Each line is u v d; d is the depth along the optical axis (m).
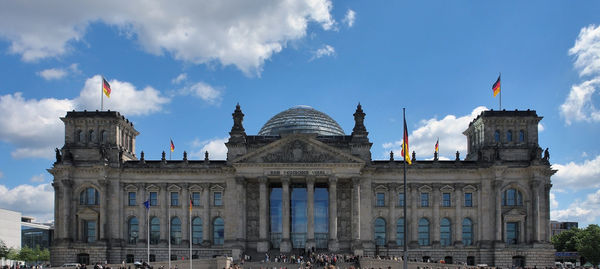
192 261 119.81
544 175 141.25
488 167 142.12
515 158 145.75
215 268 118.00
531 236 139.88
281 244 135.75
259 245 136.12
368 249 138.88
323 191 146.62
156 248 142.12
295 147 138.38
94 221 143.38
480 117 148.12
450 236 144.25
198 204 144.88
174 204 144.75
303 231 144.25
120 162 145.12
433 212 143.25
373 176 144.38
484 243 140.75
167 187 144.62
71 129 147.12
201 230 144.50
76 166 141.50
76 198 142.25
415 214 143.00
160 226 143.50
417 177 144.50
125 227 143.50
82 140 147.00
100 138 146.38
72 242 140.38
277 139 145.62
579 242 183.88
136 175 144.75
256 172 138.25
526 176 141.88
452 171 143.88
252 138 148.75
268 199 145.75
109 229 141.88
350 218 142.88
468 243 143.88
